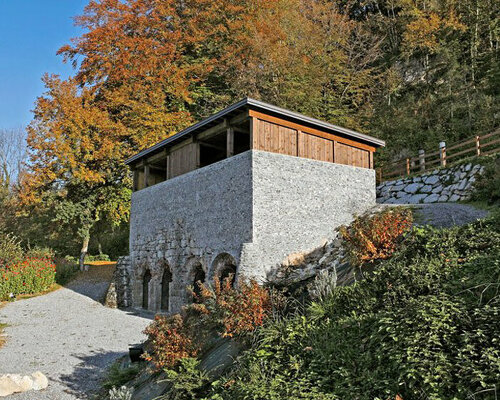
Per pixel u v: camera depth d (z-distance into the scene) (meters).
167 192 15.95
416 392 3.52
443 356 3.66
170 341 6.66
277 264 11.70
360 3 32.66
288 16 25.95
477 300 4.32
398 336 4.14
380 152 25.16
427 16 28.84
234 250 12.05
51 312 15.42
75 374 8.98
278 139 12.63
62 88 22.36
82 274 22.62
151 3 27.50
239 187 12.16
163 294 15.96
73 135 21.23
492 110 22.14
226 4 27.48
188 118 25.30
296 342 5.13
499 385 3.18
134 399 6.66
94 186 23.19
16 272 18.09
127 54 24.73
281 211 12.17
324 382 4.21
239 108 12.12
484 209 12.45
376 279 5.87
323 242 12.98
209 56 28.94
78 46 25.69
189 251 14.21
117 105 24.20
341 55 27.09
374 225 7.61
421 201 16.92
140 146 22.62
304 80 25.08
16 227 29.92
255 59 25.28
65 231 28.97
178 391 5.58
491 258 5.02
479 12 26.86
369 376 3.95
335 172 13.98
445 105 25.17
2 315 14.75
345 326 5.05
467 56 27.92
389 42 32.09
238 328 6.04
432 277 5.18
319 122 13.33
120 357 10.06
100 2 26.88
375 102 28.45
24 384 7.96
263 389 4.34
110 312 15.90
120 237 32.34
